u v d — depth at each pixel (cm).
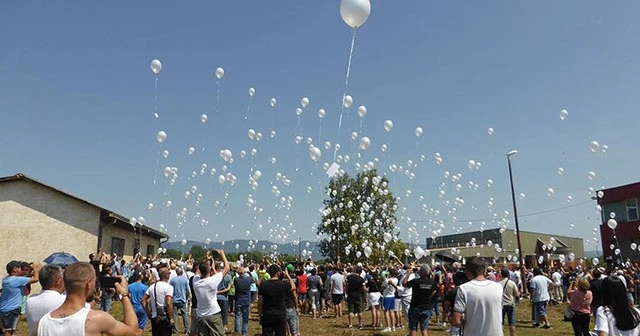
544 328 1216
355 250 2945
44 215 1811
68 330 266
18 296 757
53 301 365
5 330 744
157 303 725
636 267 1789
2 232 1766
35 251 1780
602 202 3002
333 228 3133
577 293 812
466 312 421
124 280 312
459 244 3634
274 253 1778
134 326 294
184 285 1013
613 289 359
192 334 803
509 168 2388
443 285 1252
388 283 1158
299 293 1498
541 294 1223
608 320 359
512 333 973
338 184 3272
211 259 728
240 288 1064
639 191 2738
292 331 909
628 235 2792
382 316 1477
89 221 1859
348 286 1226
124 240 2311
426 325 823
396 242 3139
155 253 2981
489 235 3972
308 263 1748
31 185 1814
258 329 1194
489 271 1321
